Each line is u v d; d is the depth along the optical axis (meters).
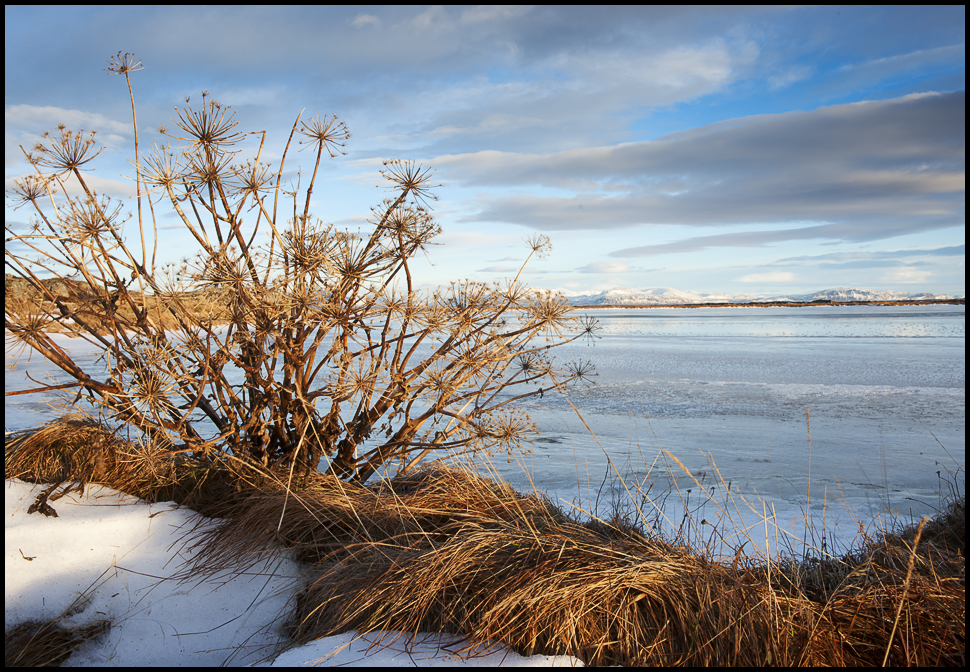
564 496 5.46
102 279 3.16
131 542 2.93
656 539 3.10
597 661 2.25
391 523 3.17
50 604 2.53
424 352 17.95
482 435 3.59
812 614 2.39
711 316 108.94
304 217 3.29
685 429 9.31
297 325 3.47
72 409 3.62
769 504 5.31
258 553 2.92
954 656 2.24
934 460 7.27
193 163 3.12
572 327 3.61
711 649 2.25
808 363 20.44
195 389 3.50
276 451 3.71
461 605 2.50
